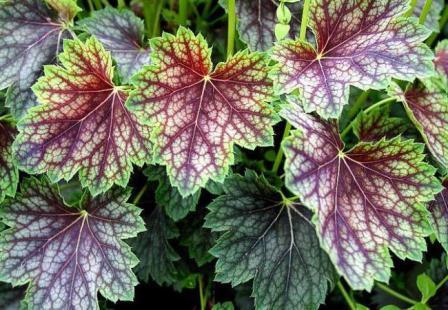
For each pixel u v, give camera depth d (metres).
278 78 0.43
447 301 0.55
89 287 0.47
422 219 0.43
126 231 0.48
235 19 0.52
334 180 0.42
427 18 0.58
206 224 0.48
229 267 0.47
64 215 0.49
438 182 0.43
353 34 0.45
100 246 0.48
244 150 0.59
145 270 0.54
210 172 0.43
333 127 0.44
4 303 0.52
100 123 0.46
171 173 0.43
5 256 0.48
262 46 0.50
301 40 0.45
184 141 0.43
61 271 0.48
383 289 0.59
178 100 0.44
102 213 0.49
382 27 0.44
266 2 0.52
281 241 0.48
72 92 0.45
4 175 0.49
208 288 0.56
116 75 0.50
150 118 0.43
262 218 0.49
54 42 0.50
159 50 0.43
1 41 0.49
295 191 0.40
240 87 0.44
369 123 0.50
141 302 0.59
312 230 0.49
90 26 0.52
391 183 0.43
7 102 0.48
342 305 0.59
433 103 0.49
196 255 0.54
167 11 0.60
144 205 0.56
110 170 0.45
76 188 0.57
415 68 0.42
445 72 0.53
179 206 0.51
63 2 0.49
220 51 0.58
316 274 0.48
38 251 0.48
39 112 0.44
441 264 0.55
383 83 0.42
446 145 0.48
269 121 0.43
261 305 0.47
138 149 0.45
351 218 0.42
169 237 0.54
